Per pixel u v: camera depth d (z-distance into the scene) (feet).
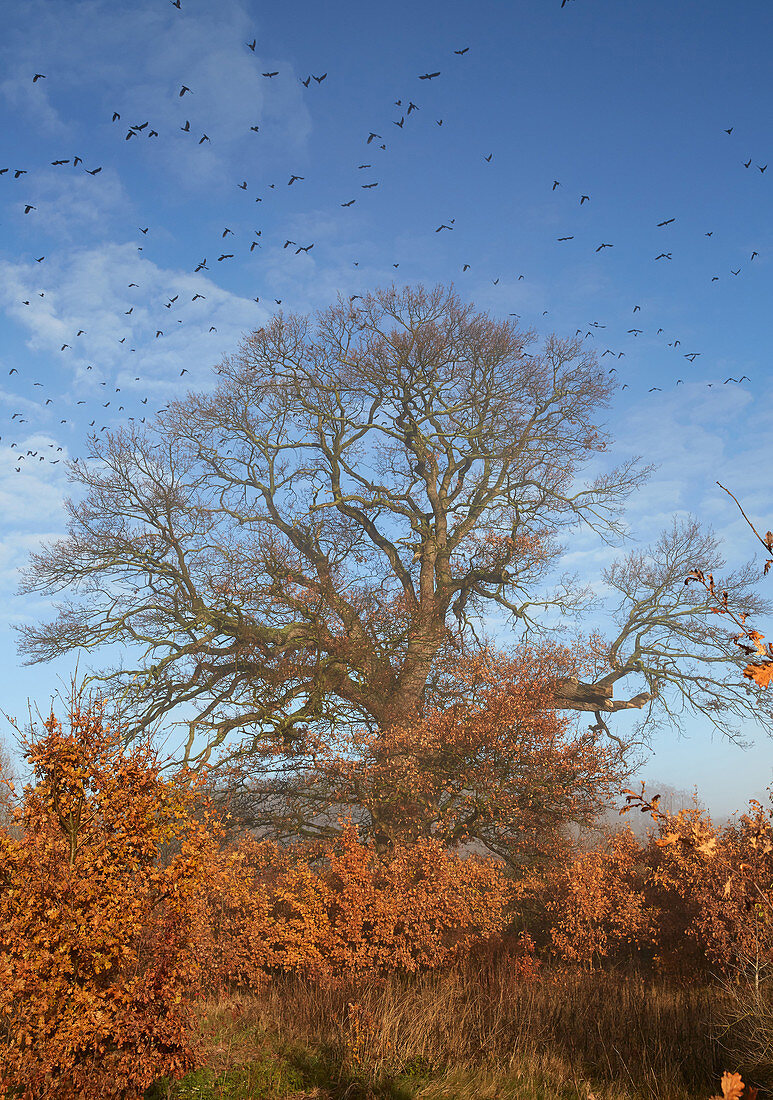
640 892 44.27
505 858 51.83
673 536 73.61
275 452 71.87
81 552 60.08
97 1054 18.51
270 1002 31.32
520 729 48.34
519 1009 29.04
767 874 33.09
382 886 39.06
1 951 18.22
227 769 51.67
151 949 20.06
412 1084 21.75
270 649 57.21
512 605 70.59
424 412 72.95
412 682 59.21
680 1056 22.85
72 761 19.99
